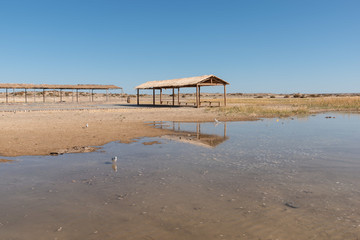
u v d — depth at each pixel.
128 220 4.32
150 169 7.30
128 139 12.16
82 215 4.52
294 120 21.25
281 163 7.87
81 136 12.75
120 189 5.77
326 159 8.30
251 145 10.74
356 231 3.92
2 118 21.06
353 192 5.48
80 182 6.25
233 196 5.33
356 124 18.11
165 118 22.72
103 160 8.33
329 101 42.50
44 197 5.33
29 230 4.02
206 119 22.09
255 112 27.66
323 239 3.71
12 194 5.49
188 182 6.20
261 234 3.85
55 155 9.01
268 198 5.21
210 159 8.40
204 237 3.78
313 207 4.77
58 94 101.94
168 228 4.05
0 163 7.94
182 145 10.77
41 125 16.73
